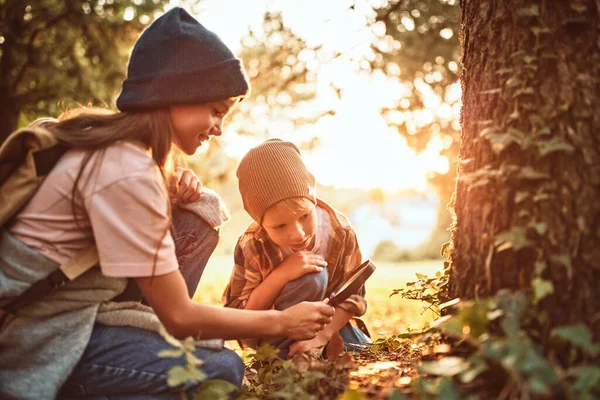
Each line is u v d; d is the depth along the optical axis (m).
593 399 1.57
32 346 1.96
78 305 2.03
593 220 1.88
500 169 1.97
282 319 2.24
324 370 2.28
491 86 2.09
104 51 10.85
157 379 2.06
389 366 2.27
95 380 2.07
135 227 1.93
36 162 1.99
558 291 1.86
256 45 9.91
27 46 10.77
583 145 1.91
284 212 2.58
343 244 2.91
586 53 1.98
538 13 1.99
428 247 24.45
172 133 2.13
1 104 10.69
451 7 8.67
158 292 1.98
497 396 1.77
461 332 1.79
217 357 2.14
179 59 2.05
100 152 1.99
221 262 19.70
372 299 9.11
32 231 1.98
